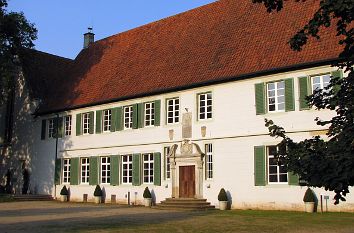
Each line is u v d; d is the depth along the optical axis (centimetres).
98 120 3294
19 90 4053
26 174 3872
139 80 3111
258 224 1638
